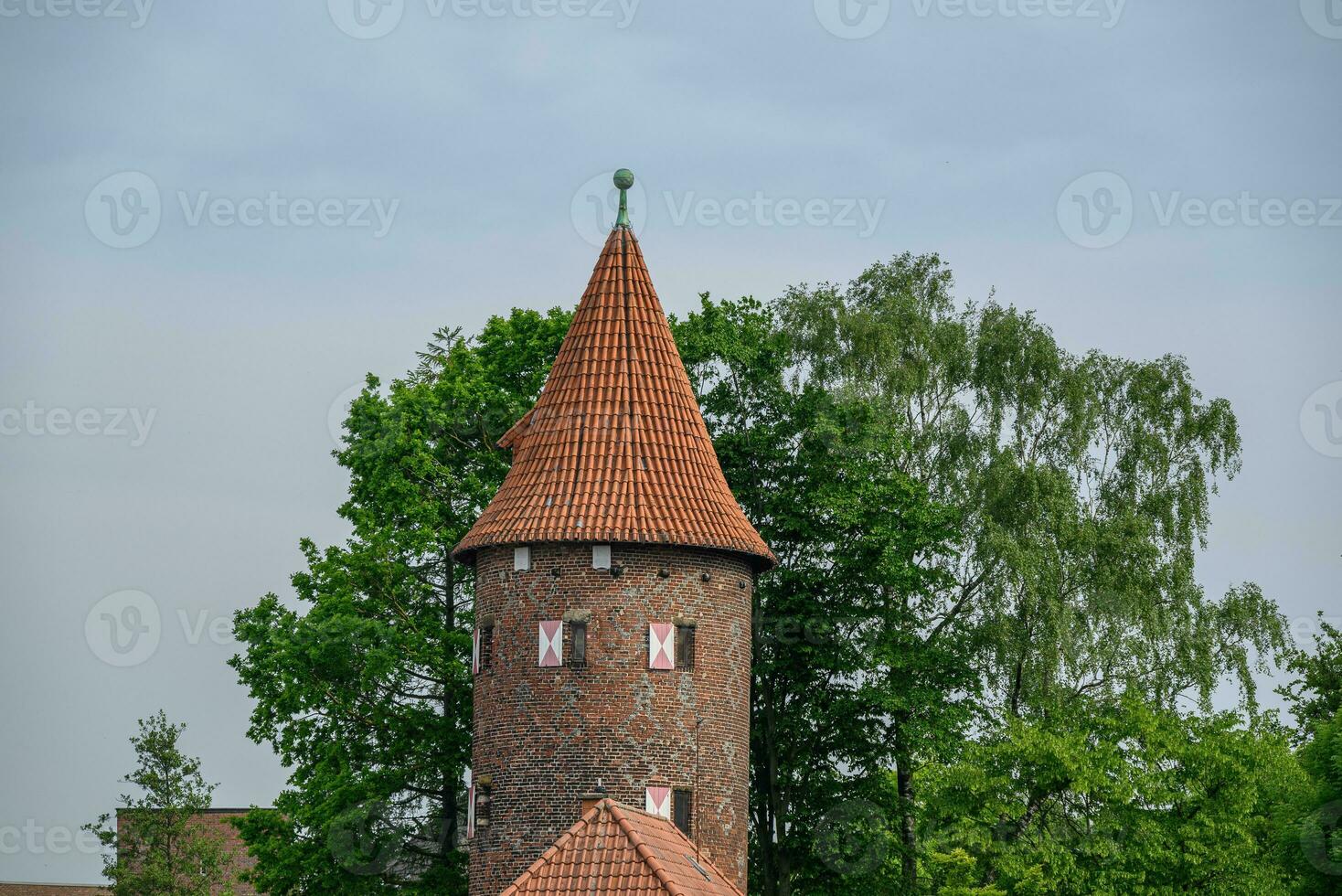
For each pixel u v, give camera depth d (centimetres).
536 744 13650
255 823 16800
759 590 17850
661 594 13850
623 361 14600
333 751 16438
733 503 14512
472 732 15562
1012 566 18412
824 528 17825
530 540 13825
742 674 14225
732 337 18200
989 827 16462
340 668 16450
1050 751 16288
